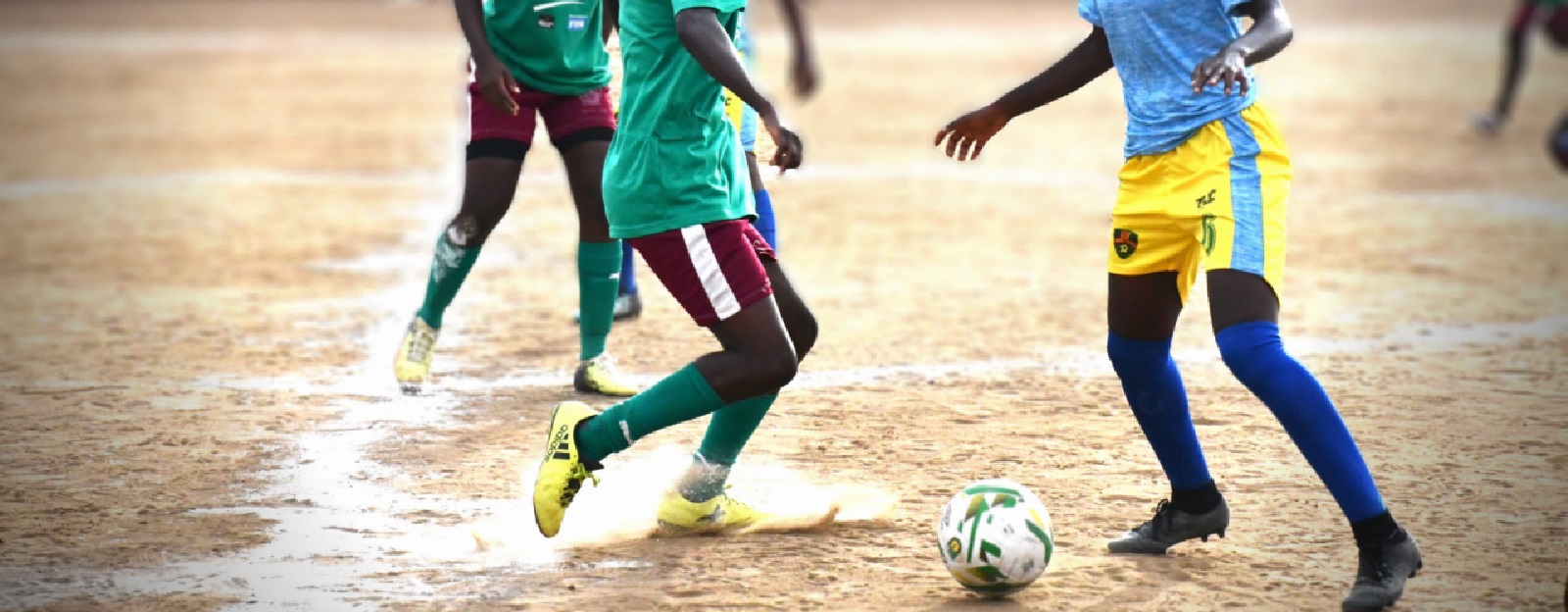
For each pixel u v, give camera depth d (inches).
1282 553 736.3
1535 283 1526.8
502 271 1622.8
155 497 834.8
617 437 727.7
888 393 1073.5
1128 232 709.9
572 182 1041.5
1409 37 5211.6
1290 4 6870.1
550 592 687.1
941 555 705.6
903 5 7096.5
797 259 1690.5
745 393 723.4
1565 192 2219.5
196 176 2439.7
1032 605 667.4
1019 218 2004.2
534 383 1112.8
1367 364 1163.3
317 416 1015.6
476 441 951.6
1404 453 907.4
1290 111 3297.2
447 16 6466.5
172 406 1041.5
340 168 2544.3
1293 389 656.4
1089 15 722.2
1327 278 1567.4
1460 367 1152.2
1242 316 669.9
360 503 826.2
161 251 1745.8
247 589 692.1
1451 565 712.4
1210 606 665.0
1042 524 672.4
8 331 1305.4
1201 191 682.2
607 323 1076.5
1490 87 3752.5
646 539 767.7
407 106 3508.9
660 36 710.5
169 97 3671.3
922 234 1865.2
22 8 6722.4
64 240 1822.1
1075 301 1445.6
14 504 819.4
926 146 2819.9
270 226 1941.4
